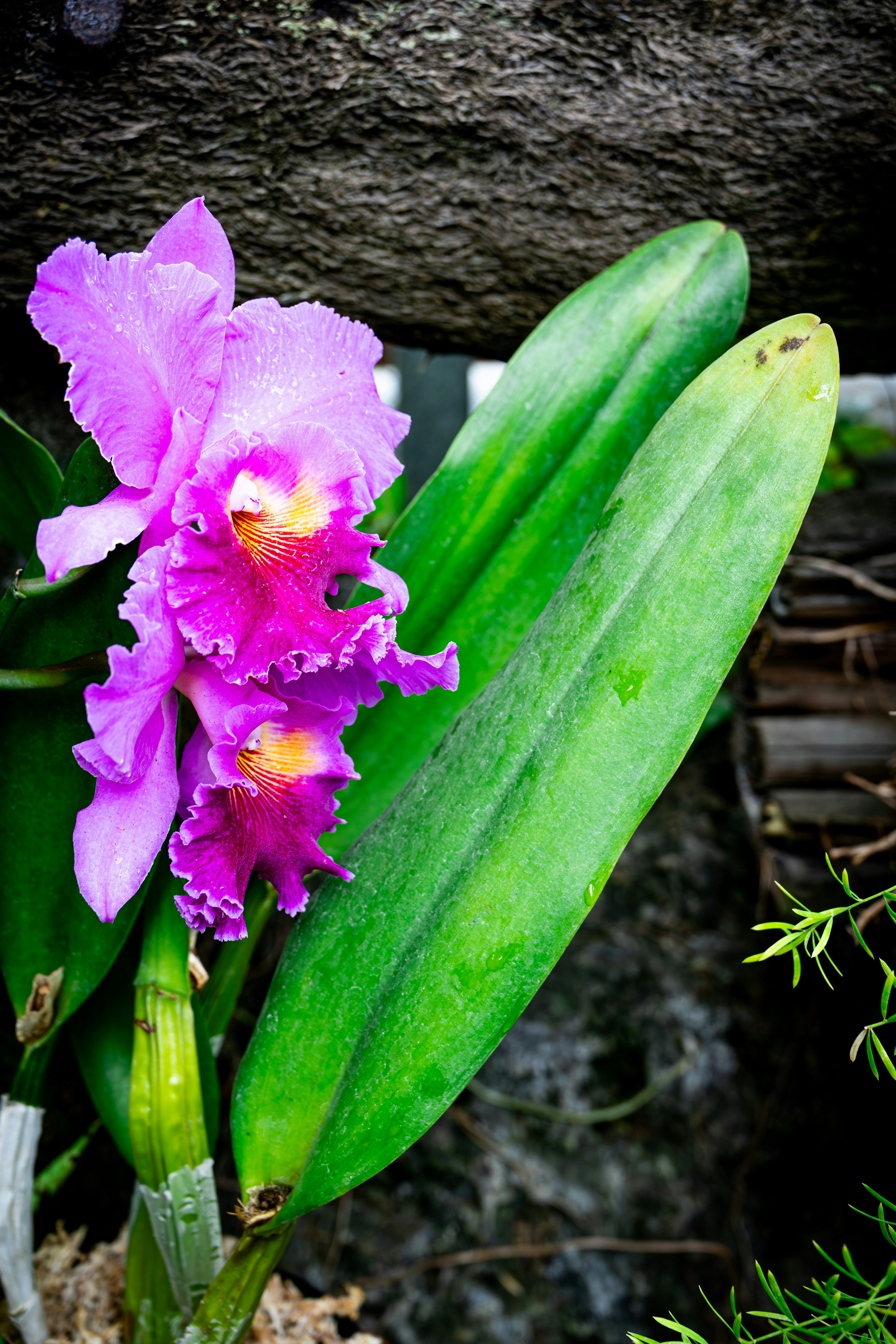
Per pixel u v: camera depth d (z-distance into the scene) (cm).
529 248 57
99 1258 57
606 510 47
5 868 49
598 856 44
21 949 49
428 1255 71
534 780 45
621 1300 71
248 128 54
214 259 44
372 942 46
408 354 86
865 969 72
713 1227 73
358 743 52
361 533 44
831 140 55
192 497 42
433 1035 44
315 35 52
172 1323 51
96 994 52
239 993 57
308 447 44
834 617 67
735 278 52
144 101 52
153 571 41
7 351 60
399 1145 44
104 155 53
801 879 67
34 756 48
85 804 48
